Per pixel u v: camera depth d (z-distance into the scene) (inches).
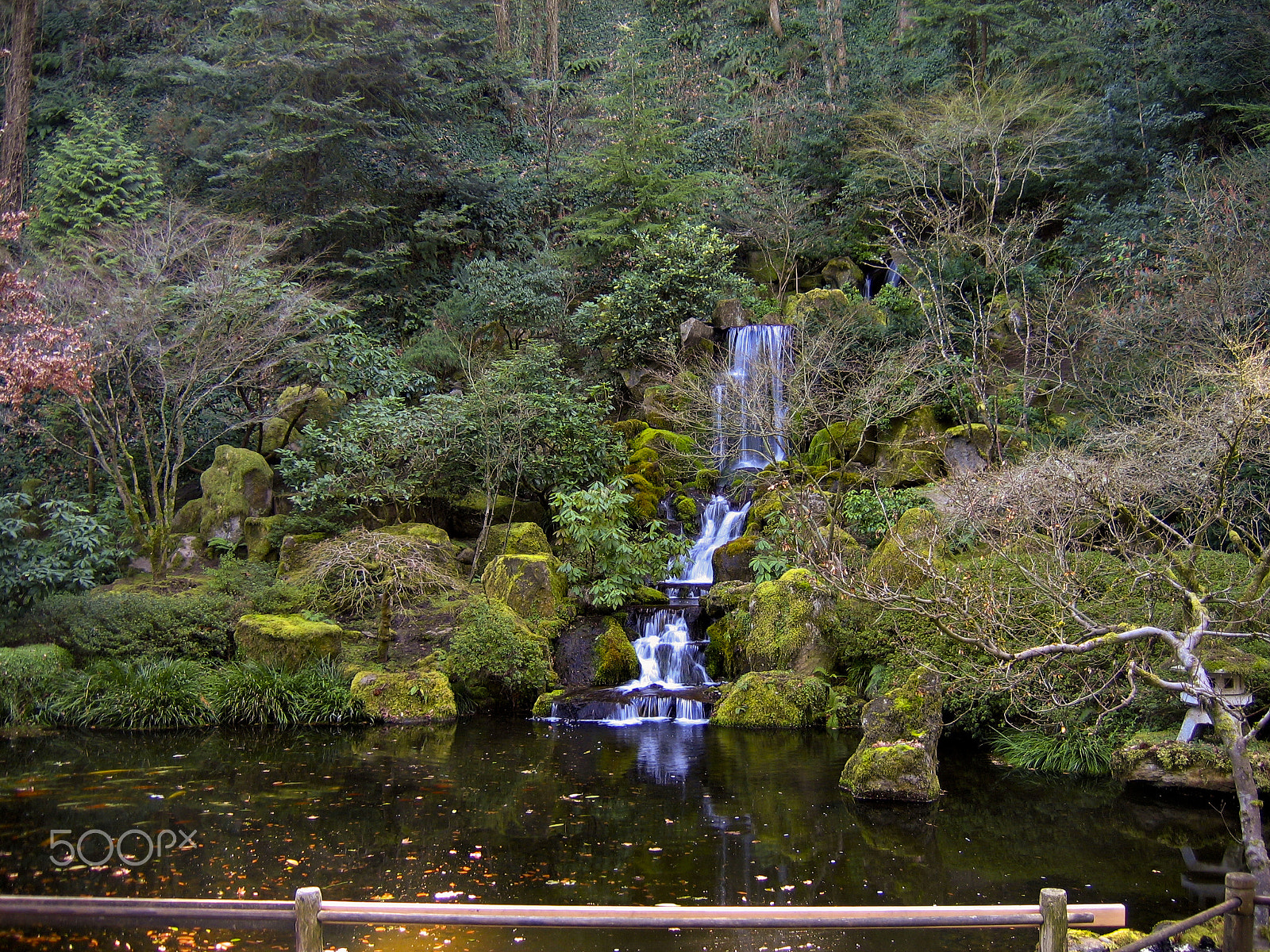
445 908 130.0
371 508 570.6
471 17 895.7
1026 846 262.2
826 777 331.6
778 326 662.5
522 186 892.0
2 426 569.6
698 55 1104.8
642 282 716.0
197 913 131.0
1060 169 691.4
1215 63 673.6
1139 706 331.9
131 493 576.1
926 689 325.7
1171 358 443.5
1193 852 258.2
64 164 690.8
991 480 387.5
